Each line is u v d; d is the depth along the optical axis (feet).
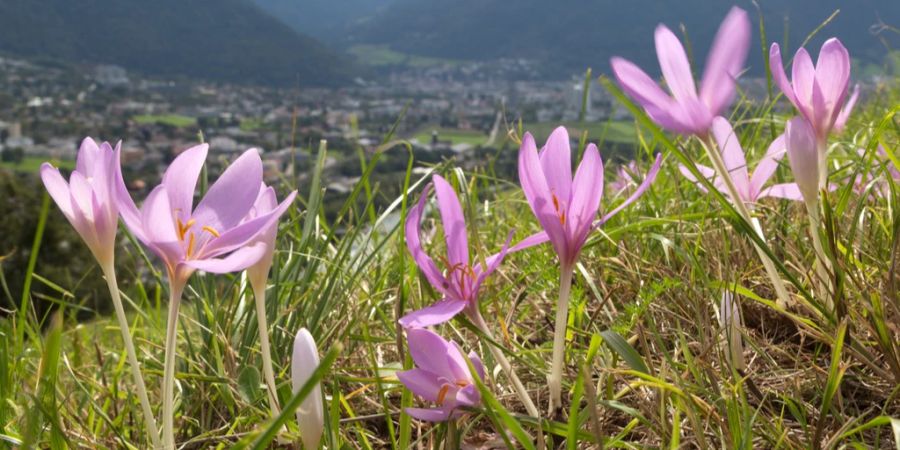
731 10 0.98
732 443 1.02
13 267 13.41
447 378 1.01
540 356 1.46
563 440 1.17
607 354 1.36
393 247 2.15
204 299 1.64
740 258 1.65
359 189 1.66
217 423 1.47
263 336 1.07
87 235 0.93
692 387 1.15
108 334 2.34
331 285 1.63
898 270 1.43
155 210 0.86
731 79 1.01
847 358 1.30
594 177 0.99
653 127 1.16
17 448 1.15
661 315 1.56
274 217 0.92
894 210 1.59
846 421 1.14
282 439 1.06
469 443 1.23
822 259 1.28
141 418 1.47
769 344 1.42
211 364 1.55
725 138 1.55
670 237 1.84
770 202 2.01
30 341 1.86
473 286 1.04
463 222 1.04
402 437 1.09
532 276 1.92
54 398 1.10
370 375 1.51
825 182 1.34
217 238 0.93
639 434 1.23
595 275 1.75
